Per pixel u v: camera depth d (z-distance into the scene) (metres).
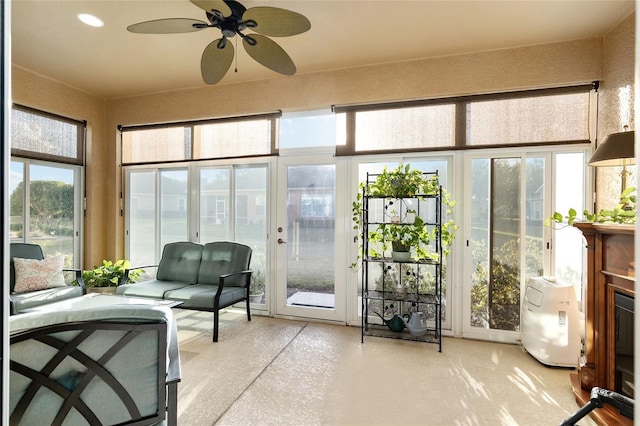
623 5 2.38
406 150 3.34
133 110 4.30
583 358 2.40
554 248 2.99
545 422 1.91
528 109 3.01
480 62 3.08
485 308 3.17
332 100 3.51
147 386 1.29
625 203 2.30
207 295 3.13
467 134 3.18
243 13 1.92
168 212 4.35
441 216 3.15
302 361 2.67
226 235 4.11
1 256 0.57
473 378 2.41
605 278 2.05
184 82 3.85
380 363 2.64
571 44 2.85
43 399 1.16
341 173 3.61
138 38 2.90
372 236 3.27
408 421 1.92
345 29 2.73
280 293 3.84
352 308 3.56
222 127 4.05
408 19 2.59
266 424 1.88
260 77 3.70
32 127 3.72
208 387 2.27
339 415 1.97
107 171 4.46
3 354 0.57
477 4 2.39
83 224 4.27
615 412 1.89
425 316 3.31
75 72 3.59
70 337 1.16
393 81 3.32
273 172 3.89
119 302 2.77
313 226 3.76
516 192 3.08
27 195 3.72
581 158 2.93
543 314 2.63
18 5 2.44
